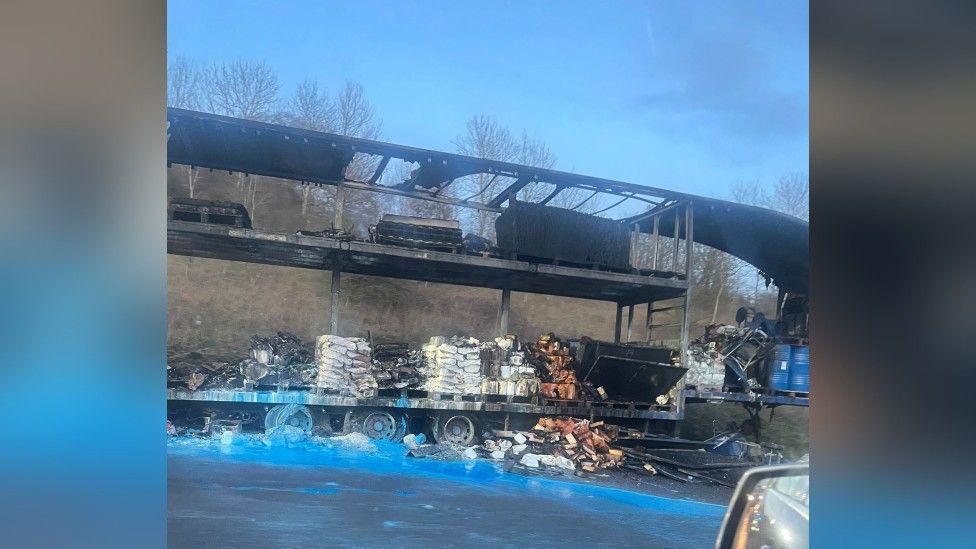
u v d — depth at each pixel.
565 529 3.98
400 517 3.85
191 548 3.54
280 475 3.90
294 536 3.62
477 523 3.89
